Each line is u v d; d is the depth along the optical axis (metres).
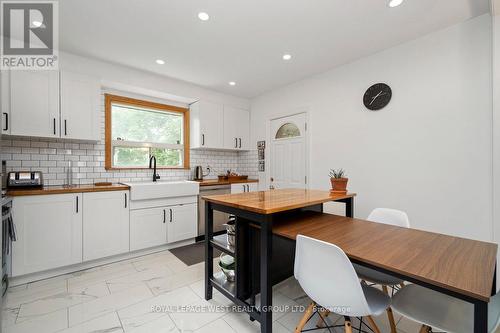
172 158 3.73
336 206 2.21
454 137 2.09
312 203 1.65
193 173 3.87
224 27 2.10
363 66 2.70
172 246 3.08
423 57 2.26
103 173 3.00
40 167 2.55
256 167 4.16
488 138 1.93
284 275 1.96
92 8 1.83
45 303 1.81
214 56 2.66
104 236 2.48
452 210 2.11
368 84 2.66
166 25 2.06
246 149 4.27
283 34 2.22
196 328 1.55
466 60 2.03
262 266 1.39
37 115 2.30
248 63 2.84
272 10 1.87
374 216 1.83
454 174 2.10
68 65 2.54
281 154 3.72
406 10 1.88
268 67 2.95
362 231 1.41
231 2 1.78
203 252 2.91
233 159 4.46
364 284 1.38
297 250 1.17
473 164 2.00
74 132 2.51
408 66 2.36
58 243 2.22
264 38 2.29
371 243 1.20
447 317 1.03
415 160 2.32
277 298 1.91
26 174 2.29
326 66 2.93
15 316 1.66
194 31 2.16
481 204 1.96
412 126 2.34
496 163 1.83
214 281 1.85
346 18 1.98
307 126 3.30
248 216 1.49
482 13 1.93
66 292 1.97
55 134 2.39
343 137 2.90
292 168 3.55
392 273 0.94
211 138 3.78
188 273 2.33
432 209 2.22
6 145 2.37
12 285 2.05
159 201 2.88
